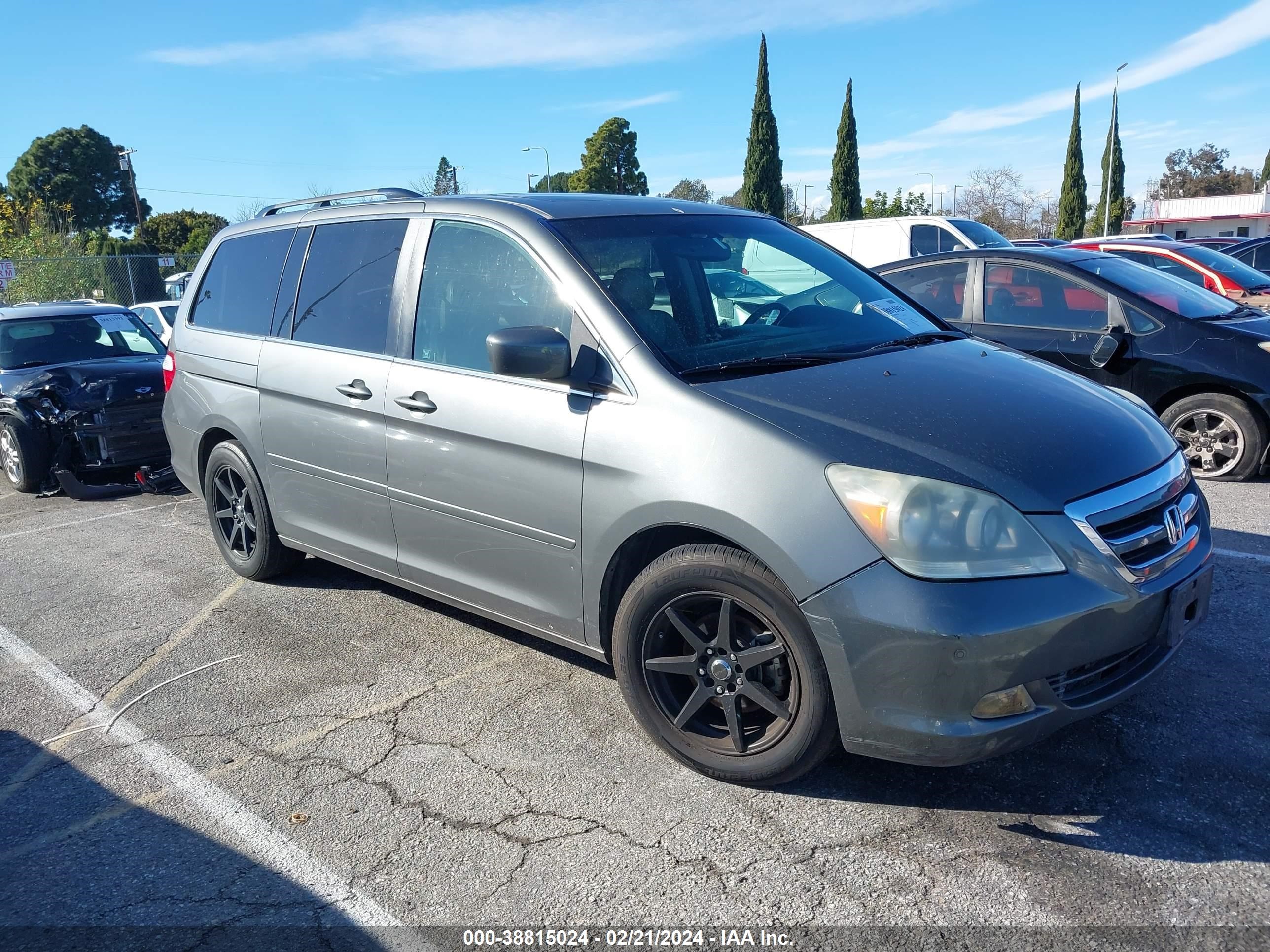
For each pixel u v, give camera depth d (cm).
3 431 785
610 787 306
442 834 286
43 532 667
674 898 254
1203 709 334
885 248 1391
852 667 261
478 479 351
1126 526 274
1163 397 648
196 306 526
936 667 251
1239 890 245
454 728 349
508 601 356
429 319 380
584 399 317
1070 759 308
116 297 2425
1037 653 253
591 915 249
